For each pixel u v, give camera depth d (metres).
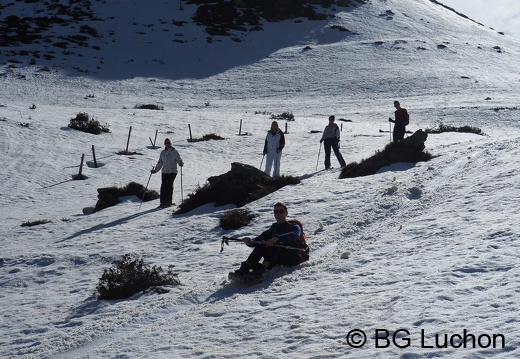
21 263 17.58
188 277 13.36
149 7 138.00
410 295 8.27
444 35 138.75
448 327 6.87
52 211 29.30
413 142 23.80
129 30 124.25
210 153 45.44
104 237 19.88
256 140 49.72
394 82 93.88
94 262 16.72
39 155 42.94
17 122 51.81
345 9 148.88
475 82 94.00
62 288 14.59
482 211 13.09
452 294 7.99
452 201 15.01
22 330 11.26
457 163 20.67
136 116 61.50
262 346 7.49
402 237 12.45
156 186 34.12
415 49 120.06
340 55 114.12
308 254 12.48
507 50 130.25
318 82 95.50
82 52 108.25
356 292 9.09
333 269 10.92
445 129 49.59
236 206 21.58
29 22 120.69
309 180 23.75
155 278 12.84
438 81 94.25
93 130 52.09
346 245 13.30
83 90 85.12
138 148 47.44
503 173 16.84
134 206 26.75
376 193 18.48
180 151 45.72
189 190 30.53
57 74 92.56
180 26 129.12
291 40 126.44
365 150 40.75
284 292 10.04
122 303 11.95
